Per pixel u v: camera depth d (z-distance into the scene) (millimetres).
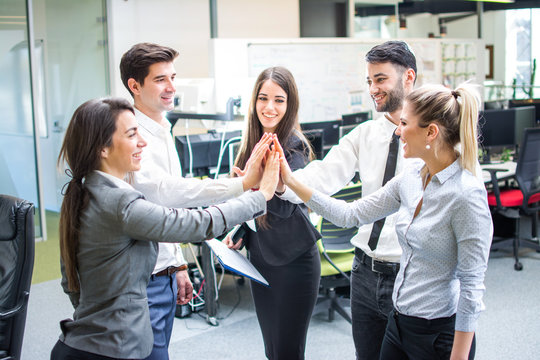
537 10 9680
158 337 1811
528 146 4512
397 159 1929
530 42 9844
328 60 7230
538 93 9633
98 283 1472
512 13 9977
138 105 1944
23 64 5578
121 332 1459
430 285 1562
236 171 1915
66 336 1524
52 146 6539
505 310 3654
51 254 5289
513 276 4328
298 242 2082
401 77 1895
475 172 1514
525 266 4570
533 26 9773
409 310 1601
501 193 4965
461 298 1480
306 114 7090
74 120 1500
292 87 2105
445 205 1493
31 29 5543
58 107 6406
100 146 1487
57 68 6316
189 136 3664
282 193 1968
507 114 5492
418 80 8008
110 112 1492
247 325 3520
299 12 7809
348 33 8250
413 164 1659
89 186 1495
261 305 2189
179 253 1956
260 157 1791
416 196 1587
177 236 1479
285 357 2184
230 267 1828
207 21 6895
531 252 4969
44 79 6379
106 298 1475
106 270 1462
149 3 6352
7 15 5496
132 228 1443
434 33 10359
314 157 2287
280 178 1907
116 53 6129
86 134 1479
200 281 3754
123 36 6172
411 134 1520
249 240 2189
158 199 1814
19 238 2191
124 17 6156
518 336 3270
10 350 2180
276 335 2172
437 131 1482
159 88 1884
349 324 3521
